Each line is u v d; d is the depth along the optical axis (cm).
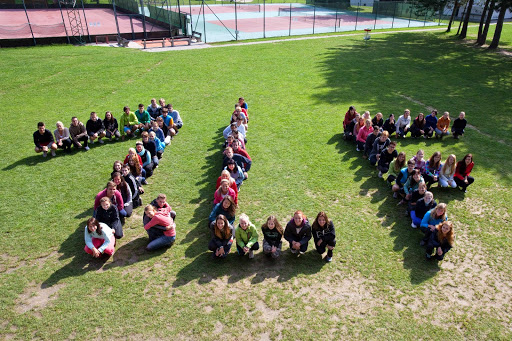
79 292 668
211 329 596
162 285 687
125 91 1845
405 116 1312
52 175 1070
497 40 2905
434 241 734
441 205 757
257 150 1227
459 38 3450
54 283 688
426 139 1338
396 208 923
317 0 6569
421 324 609
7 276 703
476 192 991
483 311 637
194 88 1911
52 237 812
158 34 3431
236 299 656
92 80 1995
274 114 1563
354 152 1223
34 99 1712
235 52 2750
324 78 2108
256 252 779
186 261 749
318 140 1309
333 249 770
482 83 2039
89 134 1273
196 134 1366
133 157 963
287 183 1032
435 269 730
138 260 750
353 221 872
